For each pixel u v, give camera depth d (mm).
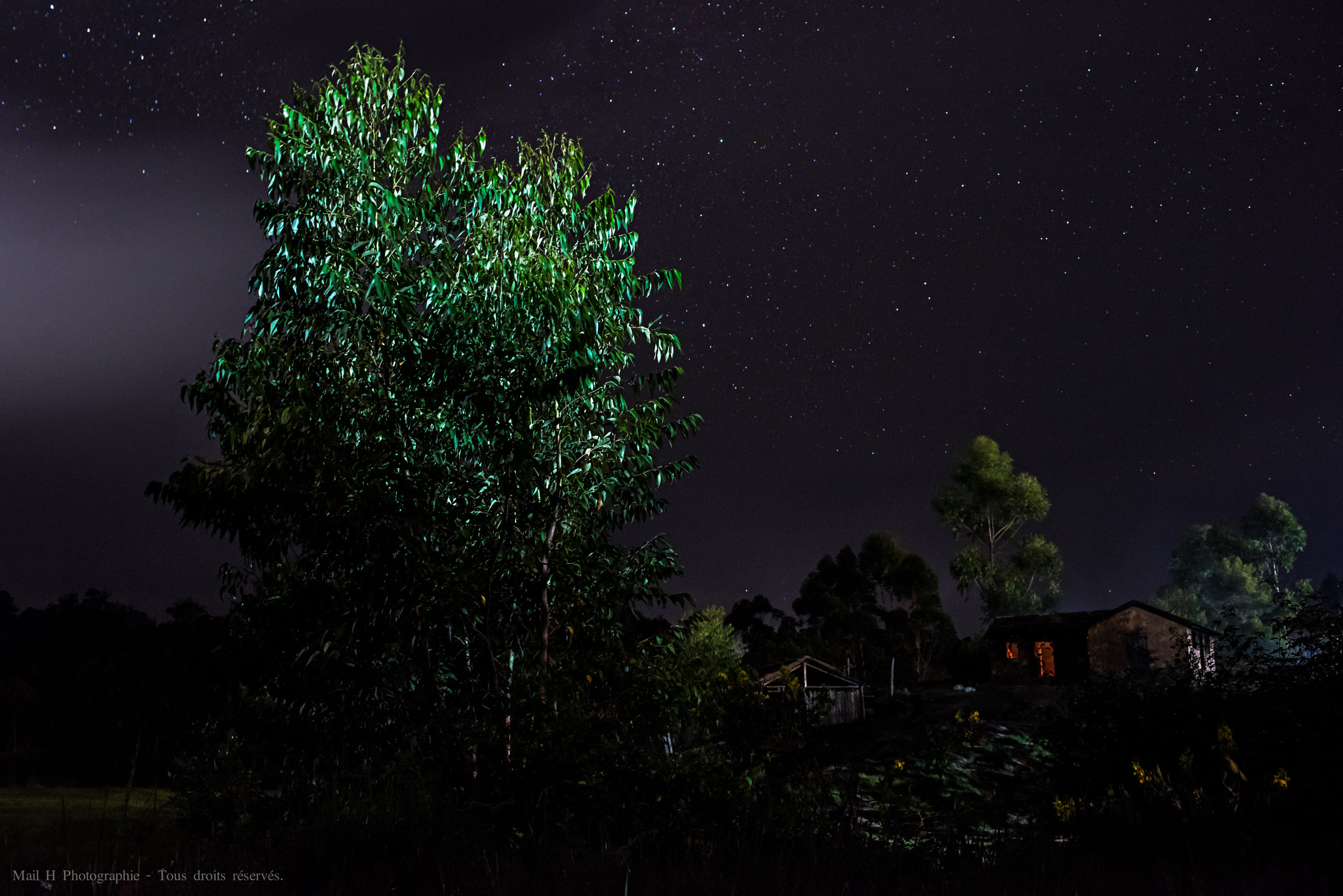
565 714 5605
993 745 17391
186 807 4914
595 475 7992
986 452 59375
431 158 8305
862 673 52656
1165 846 4531
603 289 8133
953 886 3689
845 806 4555
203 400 7461
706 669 6578
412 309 7781
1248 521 67000
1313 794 4988
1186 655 7559
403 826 4172
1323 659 6301
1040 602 56250
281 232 7621
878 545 57875
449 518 7422
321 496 6668
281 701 6656
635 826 4574
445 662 7094
